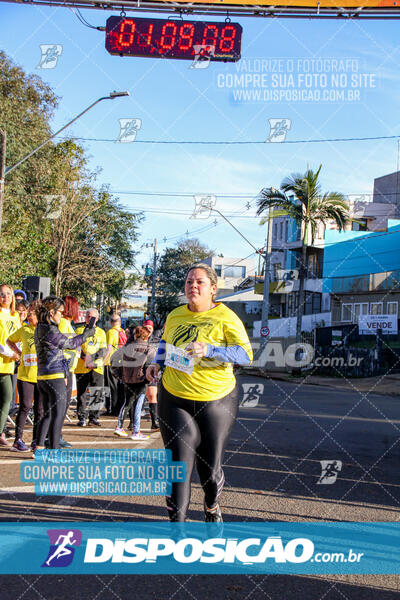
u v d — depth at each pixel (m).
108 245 30.44
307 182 26.52
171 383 3.81
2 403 7.24
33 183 23.02
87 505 4.96
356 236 34.88
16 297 9.14
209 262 65.75
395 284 32.56
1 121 20.05
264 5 9.15
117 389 11.41
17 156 20.80
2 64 21.30
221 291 65.69
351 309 34.91
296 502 5.21
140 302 56.62
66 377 6.99
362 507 5.11
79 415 9.55
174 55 9.26
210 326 3.89
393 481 6.08
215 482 3.86
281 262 44.34
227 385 3.85
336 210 26.91
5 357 7.05
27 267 21.20
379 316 27.67
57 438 6.32
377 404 15.48
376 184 43.00
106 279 30.42
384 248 33.34
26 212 22.03
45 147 22.77
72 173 24.73
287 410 12.87
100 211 29.67
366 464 6.91
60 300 6.29
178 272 60.50
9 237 19.91
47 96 22.52
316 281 39.97
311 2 9.10
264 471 6.39
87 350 9.23
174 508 3.66
